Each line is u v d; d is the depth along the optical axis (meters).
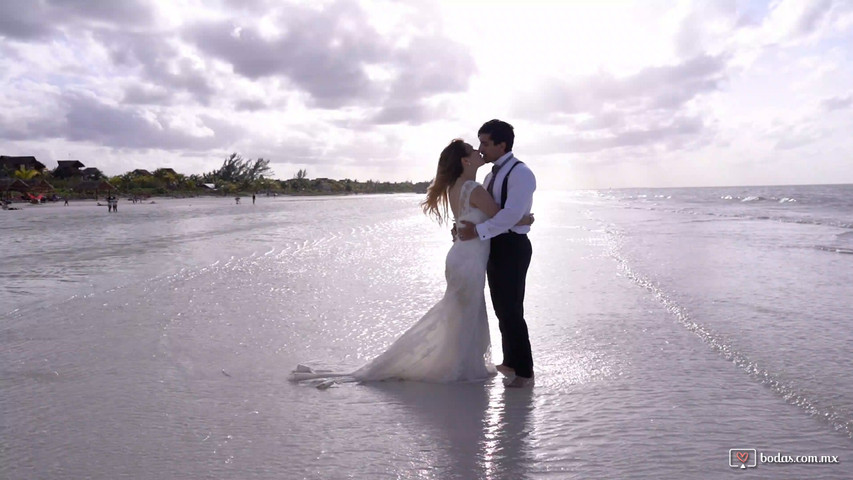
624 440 3.46
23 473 3.08
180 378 4.80
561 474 3.03
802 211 38.38
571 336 6.09
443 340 4.77
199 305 7.93
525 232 4.68
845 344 5.56
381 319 6.95
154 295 8.75
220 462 3.20
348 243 17.80
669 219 29.31
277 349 5.69
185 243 18.50
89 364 5.20
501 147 4.71
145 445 3.44
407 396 4.36
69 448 3.40
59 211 61.25
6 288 9.65
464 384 4.68
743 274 10.20
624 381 4.63
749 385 4.47
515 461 3.19
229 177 189.00
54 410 4.05
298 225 29.17
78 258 14.25
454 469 3.10
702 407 4.01
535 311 7.36
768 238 17.47
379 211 52.44
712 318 6.79
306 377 4.77
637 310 7.35
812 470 3.04
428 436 3.56
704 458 3.21
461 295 4.72
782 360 5.07
